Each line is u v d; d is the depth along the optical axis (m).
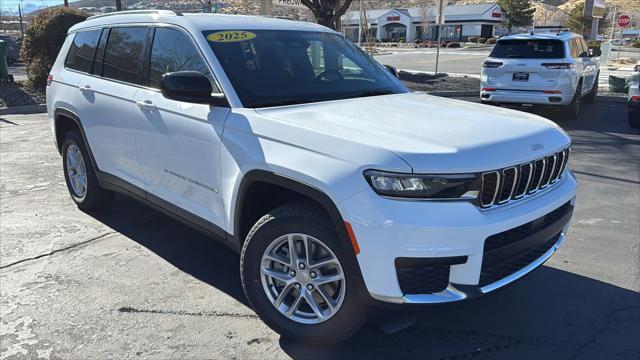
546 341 3.15
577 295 3.70
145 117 3.90
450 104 3.67
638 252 4.44
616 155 7.85
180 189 3.72
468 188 2.57
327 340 2.92
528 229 2.87
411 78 17.47
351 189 2.58
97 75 4.64
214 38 3.63
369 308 2.76
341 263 2.74
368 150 2.60
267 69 3.63
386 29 75.44
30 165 7.07
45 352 2.97
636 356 3.01
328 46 4.21
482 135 2.85
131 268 4.04
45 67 13.86
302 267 2.93
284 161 2.85
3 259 4.15
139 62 4.12
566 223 3.29
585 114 11.76
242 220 3.24
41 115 11.48
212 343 3.09
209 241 4.57
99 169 4.70
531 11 68.44
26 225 4.88
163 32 3.94
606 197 5.94
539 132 3.09
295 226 2.86
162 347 3.04
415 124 2.99
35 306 3.46
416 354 3.02
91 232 4.73
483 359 2.97
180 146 3.60
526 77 10.34
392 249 2.50
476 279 2.60
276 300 3.06
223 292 3.69
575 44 11.20
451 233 2.49
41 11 14.43
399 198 2.51
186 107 3.54
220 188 3.32
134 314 3.38
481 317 3.41
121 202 5.56
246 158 3.06
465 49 50.03
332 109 3.30
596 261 4.26
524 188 2.88
